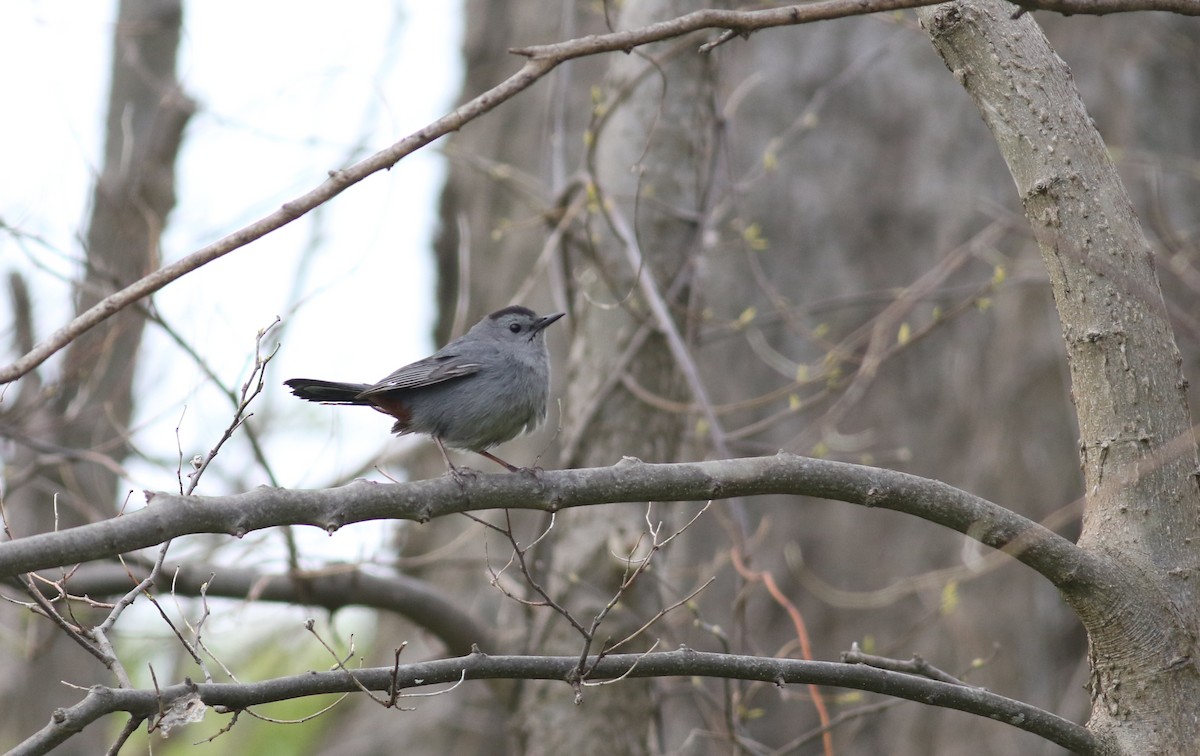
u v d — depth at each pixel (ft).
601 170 40.22
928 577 44.75
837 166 59.98
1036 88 21.68
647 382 38.83
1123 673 20.47
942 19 22.40
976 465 54.95
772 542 56.13
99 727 53.01
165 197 51.16
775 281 58.90
